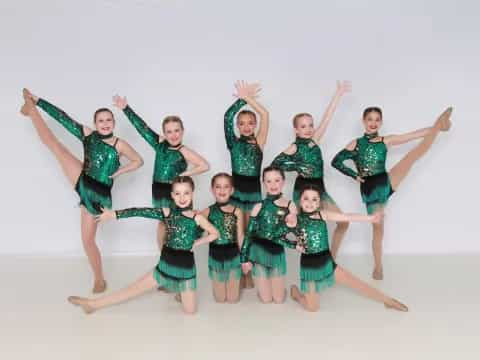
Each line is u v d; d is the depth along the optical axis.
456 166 5.03
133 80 4.86
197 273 4.67
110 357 3.31
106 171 4.04
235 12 4.82
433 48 4.86
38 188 5.00
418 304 4.02
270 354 3.33
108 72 4.84
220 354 3.33
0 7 4.71
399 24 4.84
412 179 5.07
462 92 4.91
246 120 4.21
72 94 4.85
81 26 4.77
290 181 5.02
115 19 4.77
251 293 4.26
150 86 4.88
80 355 3.33
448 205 5.10
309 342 3.47
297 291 4.04
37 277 4.56
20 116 4.87
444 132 4.98
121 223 5.10
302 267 3.82
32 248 5.09
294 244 3.85
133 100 4.89
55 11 4.74
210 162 5.01
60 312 3.91
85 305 3.85
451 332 3.60
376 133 4.29
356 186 5.08
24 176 4.97
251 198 4.29
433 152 5.02
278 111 4.95
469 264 4.84
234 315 3.86
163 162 4.12
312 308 3.90
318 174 4.29
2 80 4.80
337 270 3.86
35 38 4.76
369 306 3.99
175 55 4.85
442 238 5.15
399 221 5.13
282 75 4.90
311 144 4.26
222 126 4.96
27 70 4.80
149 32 4.81
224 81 4.90
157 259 5.00
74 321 3.77
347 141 5.00
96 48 4.80
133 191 5.03
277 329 3.64
